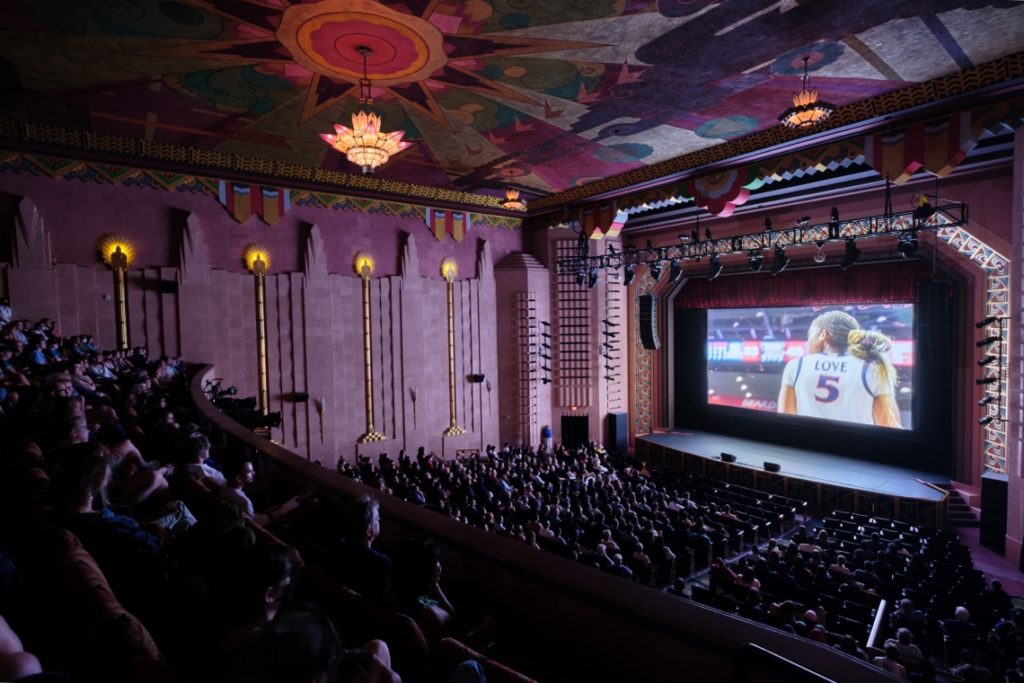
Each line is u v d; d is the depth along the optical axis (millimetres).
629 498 17438
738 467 22891
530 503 14852
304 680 1644
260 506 6473
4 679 1871
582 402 26953
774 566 12875
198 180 18828
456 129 15812
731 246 20078
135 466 5406
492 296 26031
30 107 14219
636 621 2947
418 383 23734
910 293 20656
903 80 12773
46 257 16062
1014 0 9430
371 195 22203
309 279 20906
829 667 2311
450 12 9656
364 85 12758
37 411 5852
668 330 28875
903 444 21984
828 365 23656
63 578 2635
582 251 24547
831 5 9539
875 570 13047
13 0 9227
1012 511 15664
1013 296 15250
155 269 17922
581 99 13648
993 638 9492
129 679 2018
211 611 2043
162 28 10211
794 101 11930
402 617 2928
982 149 16625
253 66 11844
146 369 14414
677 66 11844
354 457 22094
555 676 3490
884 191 19516
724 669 2729
